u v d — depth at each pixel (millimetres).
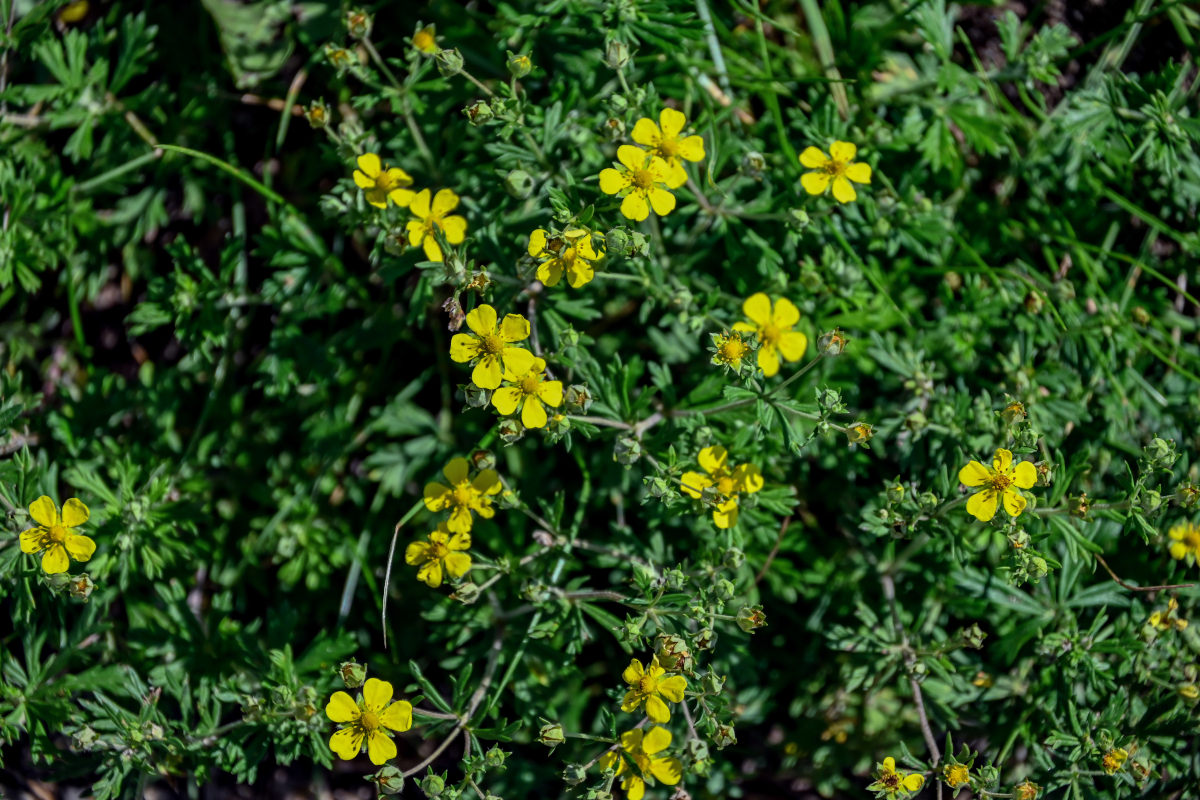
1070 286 450
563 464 455
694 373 449
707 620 417
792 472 451
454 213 443
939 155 455
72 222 461
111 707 429
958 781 420
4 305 469
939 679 445
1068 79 469
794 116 451
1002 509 423
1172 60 458
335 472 458
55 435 454
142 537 444
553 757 448
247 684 441
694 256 448
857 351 448
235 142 471
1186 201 462
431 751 458
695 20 436
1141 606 441
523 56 420
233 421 459
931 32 456
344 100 465
